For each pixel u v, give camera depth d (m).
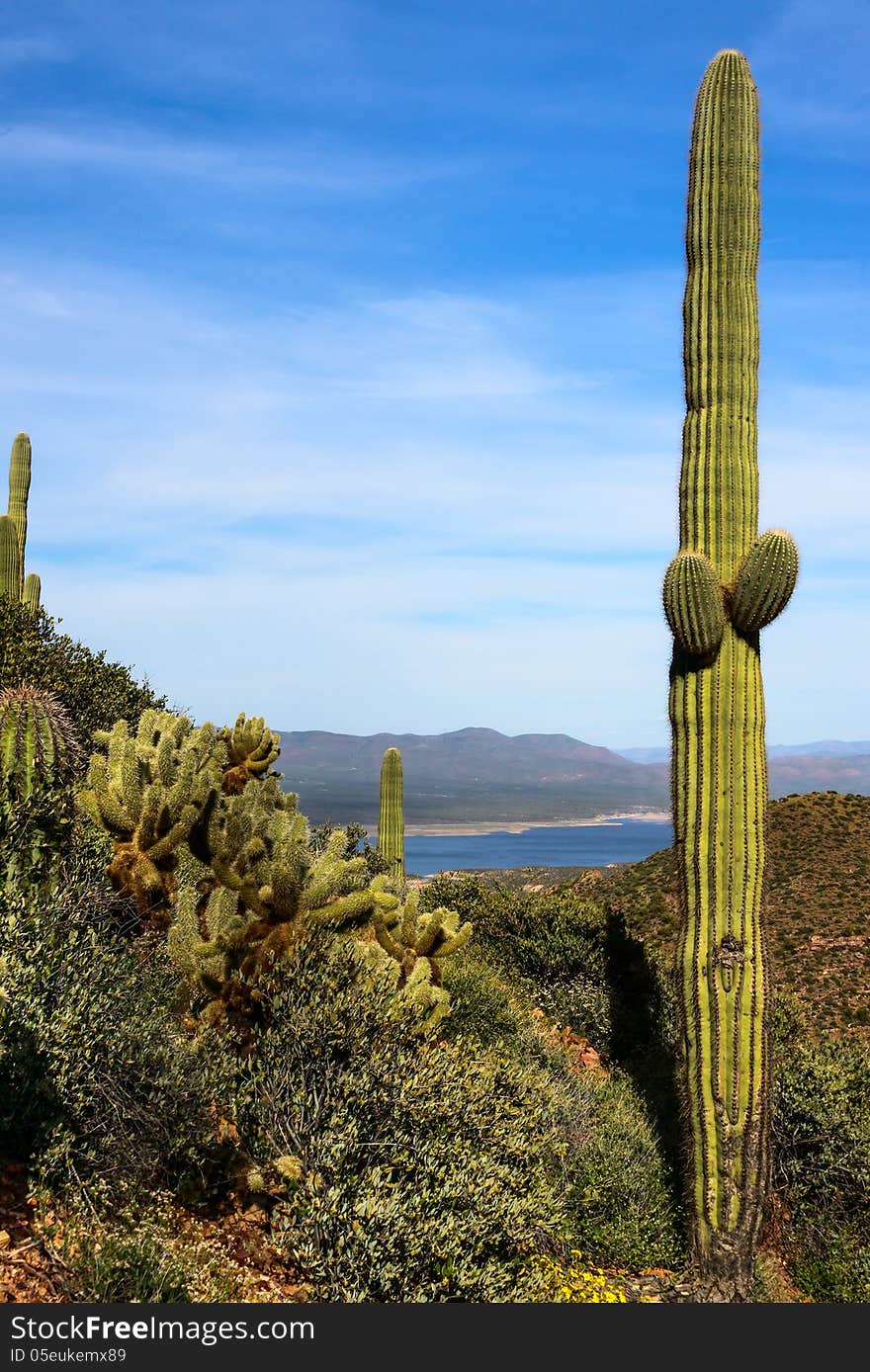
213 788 7.45
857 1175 8.82
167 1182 5.23
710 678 8.48
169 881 7.48
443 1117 6.20
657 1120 9.71
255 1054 6.17
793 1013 12.66
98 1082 5.02
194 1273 4.49
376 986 6.85
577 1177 7.73
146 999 5.94
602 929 14.09
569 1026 13.15
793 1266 8.66
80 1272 4.13
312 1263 4.91
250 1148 5.61
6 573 17.06
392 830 15.20
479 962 13.17
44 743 8.20
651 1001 13.47
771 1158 8.62
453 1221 5.34
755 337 9.00
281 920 6.90
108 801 7.45
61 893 6.55
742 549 8.72
